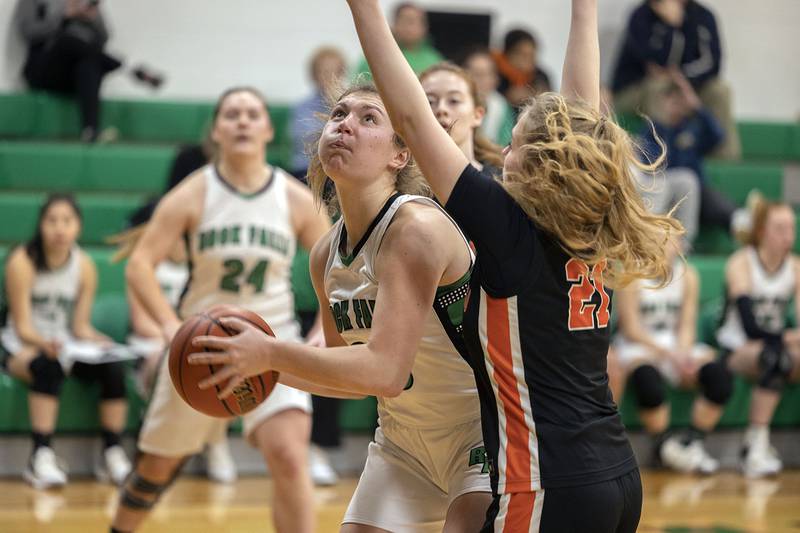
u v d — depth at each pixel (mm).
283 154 10797
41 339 8172
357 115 3496
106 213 10102
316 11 12305
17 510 7094
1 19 11305
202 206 5762
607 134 3318
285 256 5891
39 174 10508
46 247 8406
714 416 9125
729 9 13289
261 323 3492
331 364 3125
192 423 5430
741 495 8266
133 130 11312
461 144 5125
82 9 10711
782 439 9898
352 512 3906
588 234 3246
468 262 3547
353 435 8883
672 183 10797
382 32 3193
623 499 3230
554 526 3129
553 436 3174
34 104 10891
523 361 3209
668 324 9469
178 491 7871
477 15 12547
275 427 5219
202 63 12070
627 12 12836
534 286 3205
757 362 9398
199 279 5832
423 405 3807
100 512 7082
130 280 5695
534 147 3238
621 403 9156
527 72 11305
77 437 8430
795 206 12633
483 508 3668
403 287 3322
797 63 13430
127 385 8523
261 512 7160
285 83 12258
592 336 3307
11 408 8281
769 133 12773
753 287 9719
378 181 3525
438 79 5113
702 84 11930
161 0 11953
